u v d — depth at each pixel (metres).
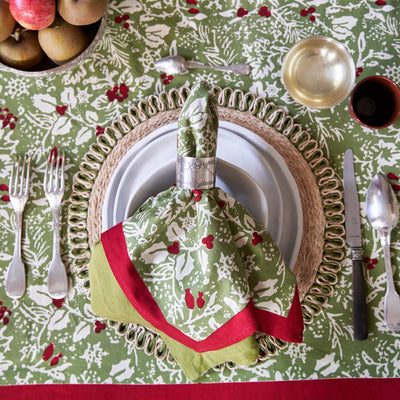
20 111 0.73
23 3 0.57
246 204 0.67
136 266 0.58
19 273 0.70
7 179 0.72
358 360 0.71
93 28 0.67
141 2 0.73
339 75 0.71
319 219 0.71
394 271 0.72
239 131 0.69
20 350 0.70
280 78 0.73
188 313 0.57
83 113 0.73
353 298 0.70
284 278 0.61
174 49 0.73
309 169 0.71
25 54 0.64
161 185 0.67
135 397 0.70
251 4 0.74
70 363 0.70
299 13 0.74
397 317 0.70
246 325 0.57
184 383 0.70
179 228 0.58
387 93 0.69
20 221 0.71
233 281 0.56
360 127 0.72
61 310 0.71
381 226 0.70
